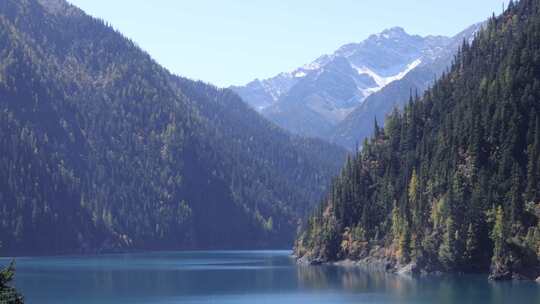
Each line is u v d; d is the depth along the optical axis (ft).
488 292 590.55
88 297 608.19
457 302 534.78
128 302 580.71
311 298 588.50
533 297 556.92
